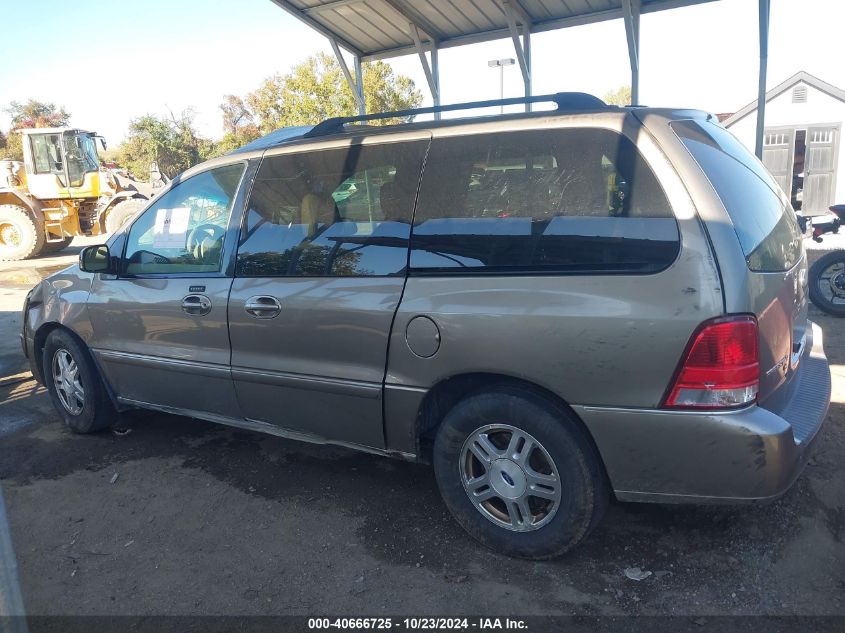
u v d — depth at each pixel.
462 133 2.98
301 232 3.36
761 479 2.40
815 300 6.80
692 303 2.38
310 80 37.19
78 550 3.12
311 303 3.20
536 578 2.78
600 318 2.50
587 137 2.71
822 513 3.17
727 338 2.35
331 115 36.81
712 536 3.02
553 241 2.67
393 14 8.73
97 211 18.14
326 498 3.54
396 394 3.00
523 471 2.78
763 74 7.37
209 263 3.70
